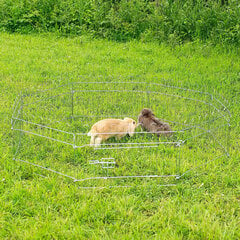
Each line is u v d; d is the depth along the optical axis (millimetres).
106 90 11836
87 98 11672
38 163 8164
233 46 16625
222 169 8164
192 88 12742
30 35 18469
